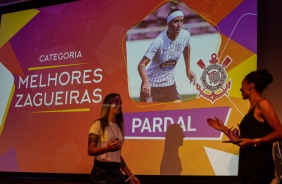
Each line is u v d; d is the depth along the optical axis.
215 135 3.75
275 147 3.52
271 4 3.82
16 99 4.80
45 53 4.76
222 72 3.84
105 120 3.30
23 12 5.01
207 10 4.03
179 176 3.81
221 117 3.76
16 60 4.92
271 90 3.69
